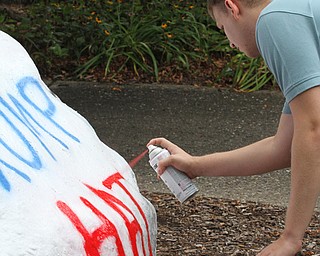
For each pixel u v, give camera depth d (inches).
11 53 84.4
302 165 94.6
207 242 174.2
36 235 64.8
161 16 334.3
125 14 338.6
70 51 319.3
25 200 66.9
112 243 74.2
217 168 114.2
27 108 79.4
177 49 318.0
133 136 247.0
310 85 93.4
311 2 95.4
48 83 298.5
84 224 71.3
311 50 93.7
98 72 309.9
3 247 62.3
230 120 264.8
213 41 328.8
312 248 171.3
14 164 69.4
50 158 75.2
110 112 268.7
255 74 303.6
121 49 316.8
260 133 254.1
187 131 253.3
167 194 203.3
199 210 192.7
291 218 96.7
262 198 202.4
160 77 307.3
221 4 102.6
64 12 330.6
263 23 96.0
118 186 84.8
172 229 181.0
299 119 94.7
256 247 171.8
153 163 118.2
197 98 286.4
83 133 87.4
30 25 320.8
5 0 357.7
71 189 74.4
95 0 341.7
